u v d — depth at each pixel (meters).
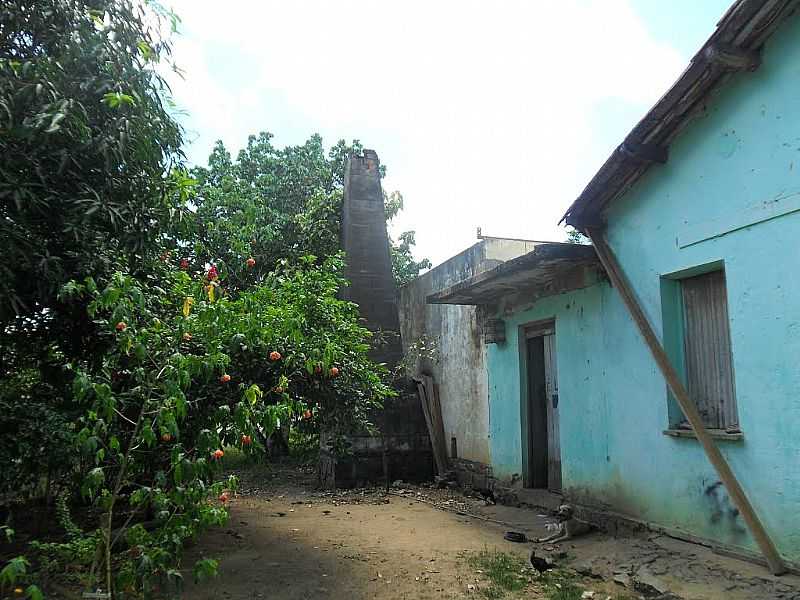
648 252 5.88
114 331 3.90
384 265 11.91
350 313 7.51
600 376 6.65
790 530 4.41
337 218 12.73
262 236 11.38
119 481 3.62
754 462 4.71
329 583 4.92
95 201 4.27
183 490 3.54
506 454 8.85
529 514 7.68
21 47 4.46
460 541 6.34
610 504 6.44
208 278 4.94
